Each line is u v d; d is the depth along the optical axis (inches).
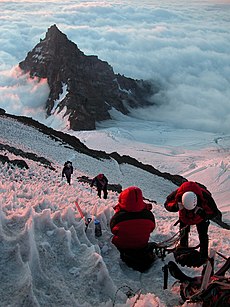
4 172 633.6
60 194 428.8
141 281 229.1
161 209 658.2
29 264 188.4
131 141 6250.0
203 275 188.4
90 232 265.3
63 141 2519.7
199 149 6392.7
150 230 248.1
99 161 2379.4
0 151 1136.8
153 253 255.9
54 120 7362.2
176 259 246.4
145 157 5492.1
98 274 204.4
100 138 6190.9
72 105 7406.5
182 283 206.4
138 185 2161.7
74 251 223.5
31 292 171.8
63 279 199.2
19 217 224.1
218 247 289.7
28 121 2723.9
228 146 6692.9
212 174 4072.3
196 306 179.9
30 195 348.5
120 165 2500.0
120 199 251.1
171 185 2468.0
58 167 1507.1
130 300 186.2
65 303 181.0
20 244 196.4
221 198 3518.7
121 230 243.3
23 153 1456.7
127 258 243.4
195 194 243.6
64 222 248.4
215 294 169.6
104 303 187.6
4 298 171.3
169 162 5231.3
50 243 218.2
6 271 184.9
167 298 209.3
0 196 287.3
